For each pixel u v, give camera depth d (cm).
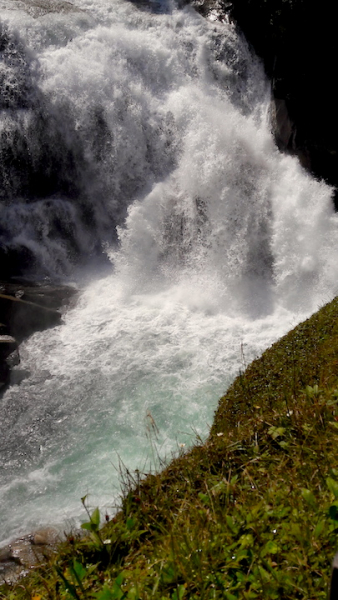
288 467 300
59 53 1125
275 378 509
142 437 675
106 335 893
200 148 1121
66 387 776
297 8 1007
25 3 1229
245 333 913
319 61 1036
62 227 1131
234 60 1230
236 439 351
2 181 1102
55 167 1136
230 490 288
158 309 974
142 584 232
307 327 569
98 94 1126
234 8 1264
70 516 555
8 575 473
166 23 1267
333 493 247
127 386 772
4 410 737
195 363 823
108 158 1144
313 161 1077
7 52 1088
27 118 1086
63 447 668
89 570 252
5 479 623
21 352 848
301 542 231
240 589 221
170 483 327
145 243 1081
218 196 1091
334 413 332
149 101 1164
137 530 281
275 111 1135
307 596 208
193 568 233
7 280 1023
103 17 1258
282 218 1066
